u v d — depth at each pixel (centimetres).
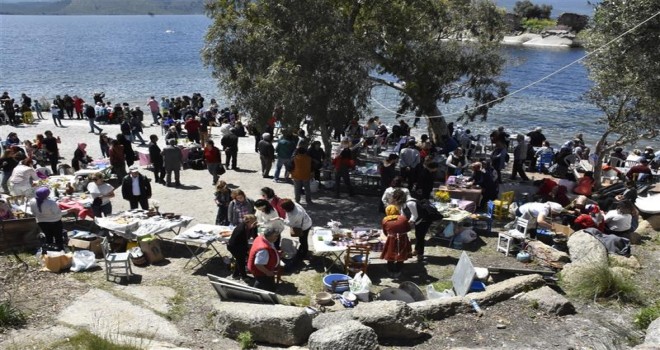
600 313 938
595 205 1379
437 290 1073
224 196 1346
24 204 1424
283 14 1653
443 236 1329
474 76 2195
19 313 890
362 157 2280
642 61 1434
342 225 1461
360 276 1056
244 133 2792
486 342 838
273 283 1028
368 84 1750
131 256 1150
